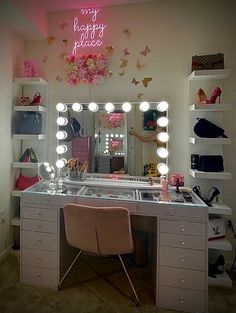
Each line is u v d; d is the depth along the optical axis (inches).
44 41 90.4
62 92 89.3
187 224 61.1
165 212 62.4
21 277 70.6
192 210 60.7
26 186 88.4
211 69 71.8
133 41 83.8
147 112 82.3
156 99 82.7
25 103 87.0
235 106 77.2
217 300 65.1
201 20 79.4
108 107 83.5
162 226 62.7
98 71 84.3
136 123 83.2
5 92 81.3
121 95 84.9
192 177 79.7
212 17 78.7
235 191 78.5
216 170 73.3
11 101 84.7
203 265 60.4
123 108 82.9
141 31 83.3
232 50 77.4
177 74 81.2
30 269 69.9
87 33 87.0
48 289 67.9
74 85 88.0
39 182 81.3
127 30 84.0
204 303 60.3
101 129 85.6
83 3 83.5
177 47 81.0
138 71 83.7
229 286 70.7
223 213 71.1
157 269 62.6
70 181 81.8
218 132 73.7
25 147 91.9
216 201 77.3
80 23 87.6
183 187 75.7
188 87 79.7
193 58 74.2
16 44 86.5
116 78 85.1
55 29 89.4
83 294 66.1
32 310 59.5
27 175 92.4
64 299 63.8
